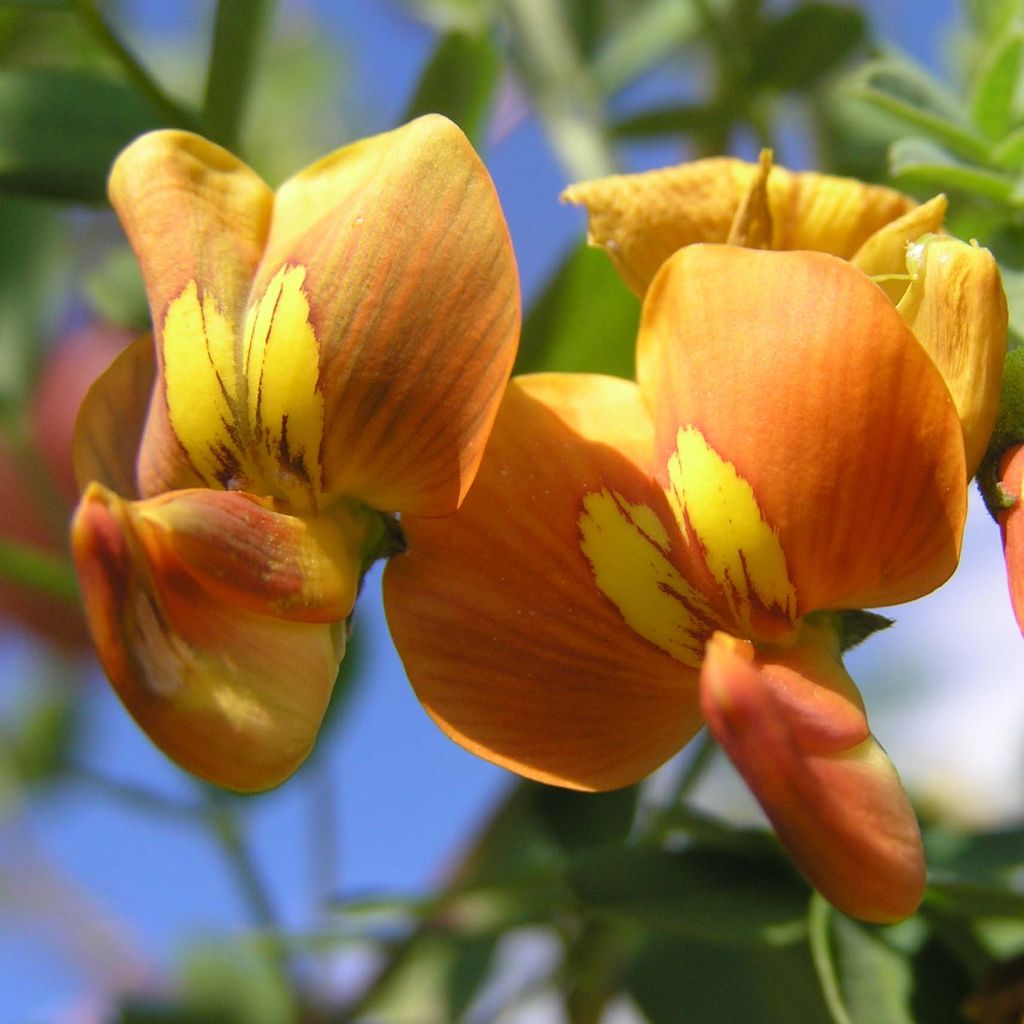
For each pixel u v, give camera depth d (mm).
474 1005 173
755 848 147
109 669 132
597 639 139
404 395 137
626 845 150
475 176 137
